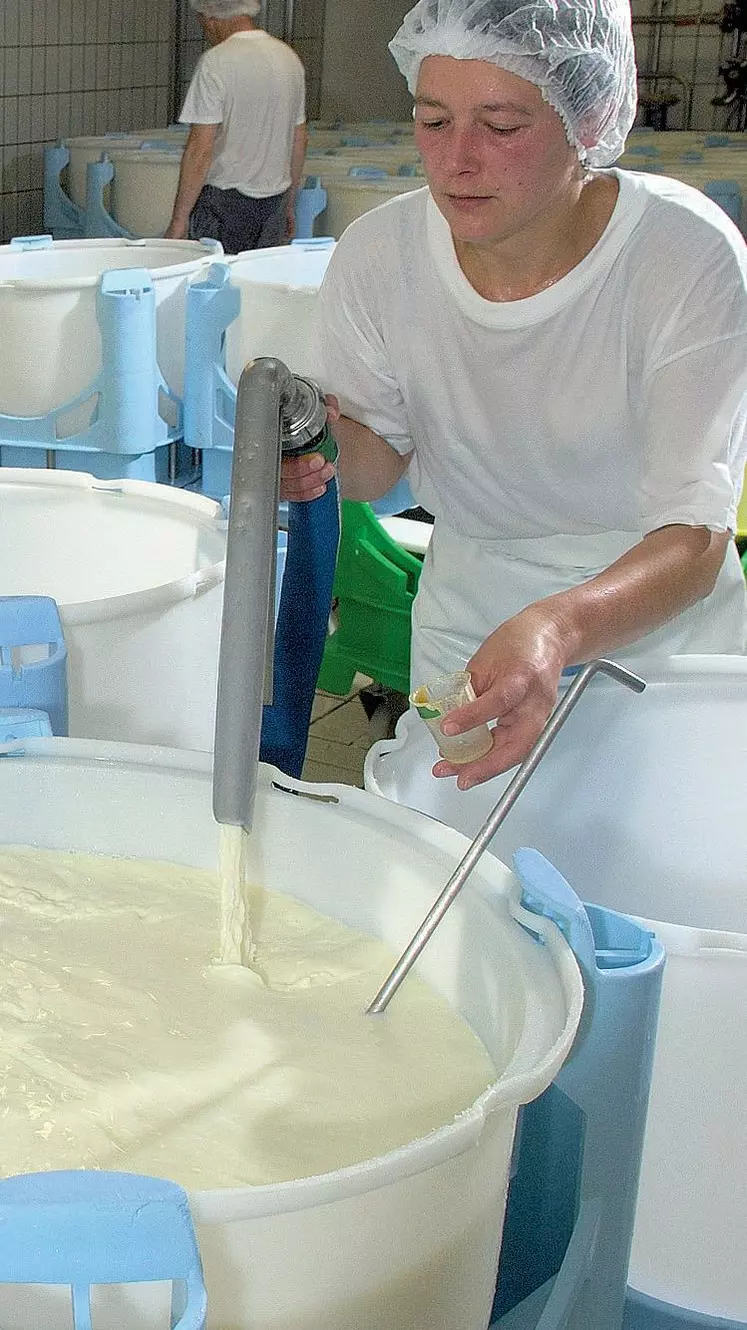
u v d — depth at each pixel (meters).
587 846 1.42
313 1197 0.64
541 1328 0.83
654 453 1.32
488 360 1.43
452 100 1.18
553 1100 0.88
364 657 2.66
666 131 6.94
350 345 1.52
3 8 5.73
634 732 1.39
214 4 4.07
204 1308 0.58
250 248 4.35
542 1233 0.91
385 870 1.07
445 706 0.98
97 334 2.86
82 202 4.87
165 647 1.51
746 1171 0.96
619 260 1.33
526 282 1.38
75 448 2.89
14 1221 0.56
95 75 6.36
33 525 1.95
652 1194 0.98
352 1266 0.68
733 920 1.45
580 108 1.22
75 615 1.41
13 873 1.15
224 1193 0.62
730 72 7.46
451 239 1.41
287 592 1.35
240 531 0.90
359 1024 1.00
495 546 1.67
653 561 1.22
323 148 5.28
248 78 4.07
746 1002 0.91
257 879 1.15
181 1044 0.97
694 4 7.73
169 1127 0.88
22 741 1.15
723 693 1.39
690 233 1.31
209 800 1.14
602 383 1.39
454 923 0.99
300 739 1.36
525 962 0.87
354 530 2.56
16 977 1.04
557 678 1.03
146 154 4.57
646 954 0.86
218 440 2.98
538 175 1.21
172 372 3.06
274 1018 1.01
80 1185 0.58
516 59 1.15
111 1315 0.64
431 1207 0.70
